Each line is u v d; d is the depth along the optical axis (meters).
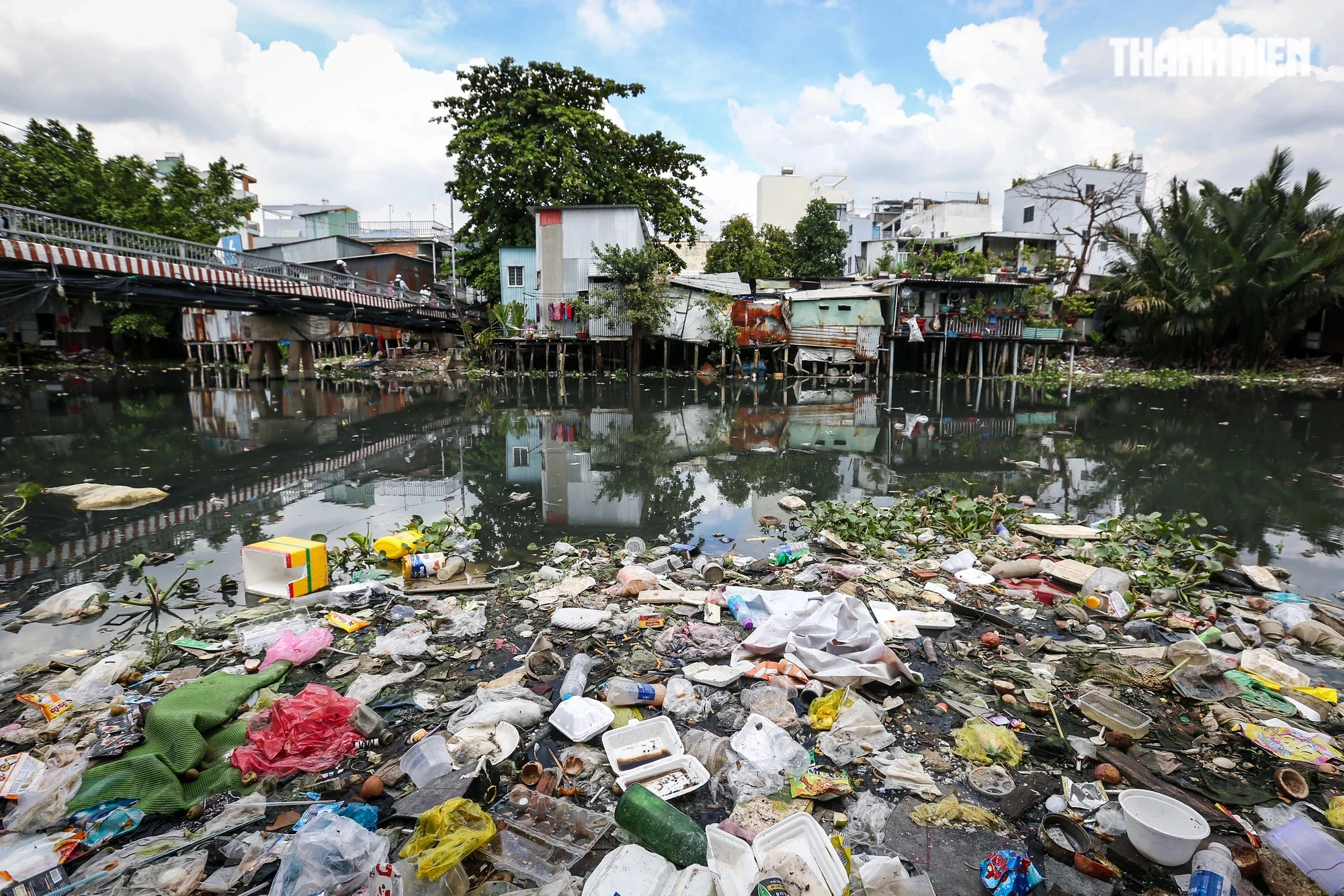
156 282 14.48
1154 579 5.04
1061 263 31.39
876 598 4.70
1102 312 30.23
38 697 3.33
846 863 2.25
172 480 8.73
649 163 28.69
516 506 7.65
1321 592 5.20
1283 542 6.44
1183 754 2.97
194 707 3.03
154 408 15.59
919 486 8.80
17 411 14.48
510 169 23.91
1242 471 9.65
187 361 29.44
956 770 2.86
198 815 2.51
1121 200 33.38
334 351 31.56
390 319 25.05
